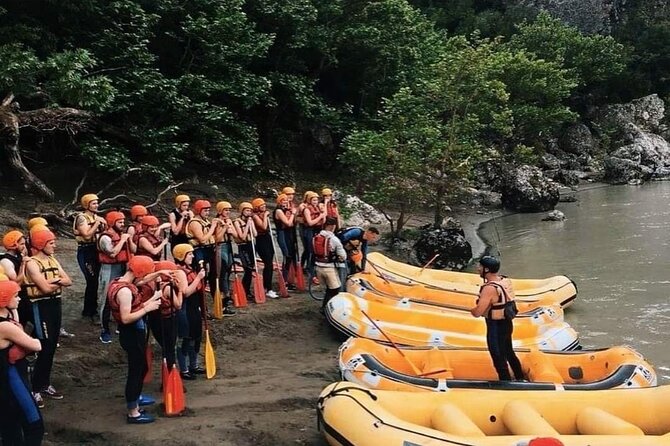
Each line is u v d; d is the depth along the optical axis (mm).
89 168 20828
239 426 7102
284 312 11508
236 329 10734
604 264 16203
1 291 5543
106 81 17016
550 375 7992
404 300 11414
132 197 19797
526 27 44844
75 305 11359
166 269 7504
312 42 26281
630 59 48375
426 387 7633
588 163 41094
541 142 40156
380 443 6113
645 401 6984
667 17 53688
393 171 19297
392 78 28562
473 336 10055
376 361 8070
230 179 24266
